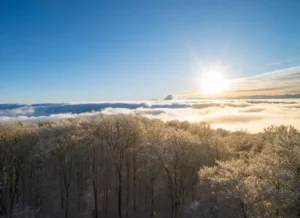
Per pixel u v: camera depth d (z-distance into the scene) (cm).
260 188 3198
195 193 5531
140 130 6519
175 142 5497
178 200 5578
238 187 3288
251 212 3086
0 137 6291
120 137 6275
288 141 3862
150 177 5922
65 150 6088
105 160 6391
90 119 7281
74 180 7281
